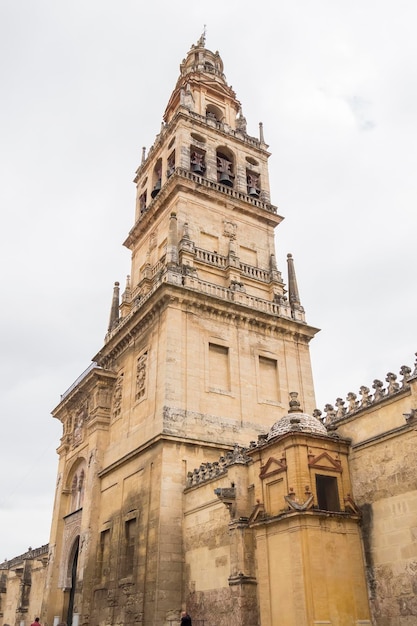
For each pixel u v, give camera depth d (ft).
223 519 81.71
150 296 115.34
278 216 146.30
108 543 108.99
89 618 104.63
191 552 88.38
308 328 127.65
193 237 130.41
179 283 115.03
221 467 87.30
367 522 64.69
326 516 63.26
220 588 78.28
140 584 92.02
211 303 116.06
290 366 123.13
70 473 140.26
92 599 106.42
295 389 120.98
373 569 62.54
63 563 129.90
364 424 68.44
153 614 85.66
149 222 147.02
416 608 56.65
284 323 124.98
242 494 76.13
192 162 144.36
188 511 92.43
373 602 61.62
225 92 170.60
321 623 58.08
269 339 123.24
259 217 144.15
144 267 142.72
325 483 68.08
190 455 99.66
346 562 62.64
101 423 124.67
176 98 168.76
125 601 94.84
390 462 63.52
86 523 115.03
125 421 116.88
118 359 130.11
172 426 100.27
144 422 107.65
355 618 60.23
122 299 143.43
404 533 59.77
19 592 169.17
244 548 72.84
